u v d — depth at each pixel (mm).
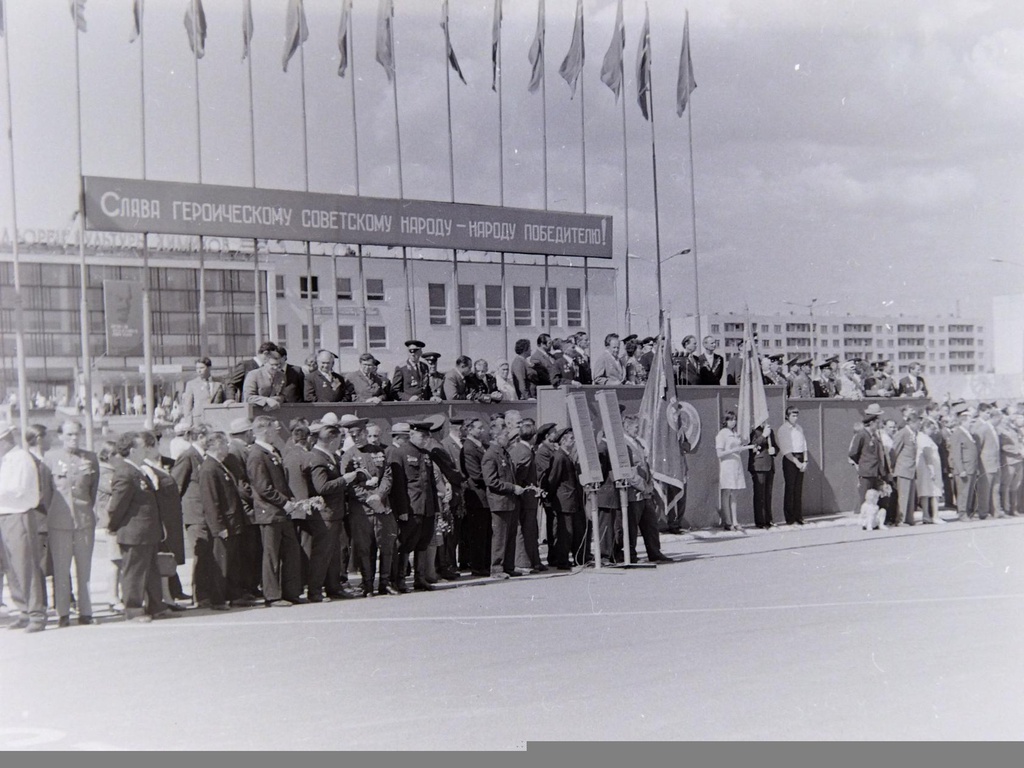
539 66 22125
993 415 22422
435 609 11703
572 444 15938
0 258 42438
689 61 22766
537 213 19734
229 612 11773
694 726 6988
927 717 7191
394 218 17906
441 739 6770
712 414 20500
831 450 23297
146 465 12086
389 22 20609
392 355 50688
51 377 43094
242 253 51719
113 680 8523
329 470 12570
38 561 10820
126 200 15148
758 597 12164
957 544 17281
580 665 8773
